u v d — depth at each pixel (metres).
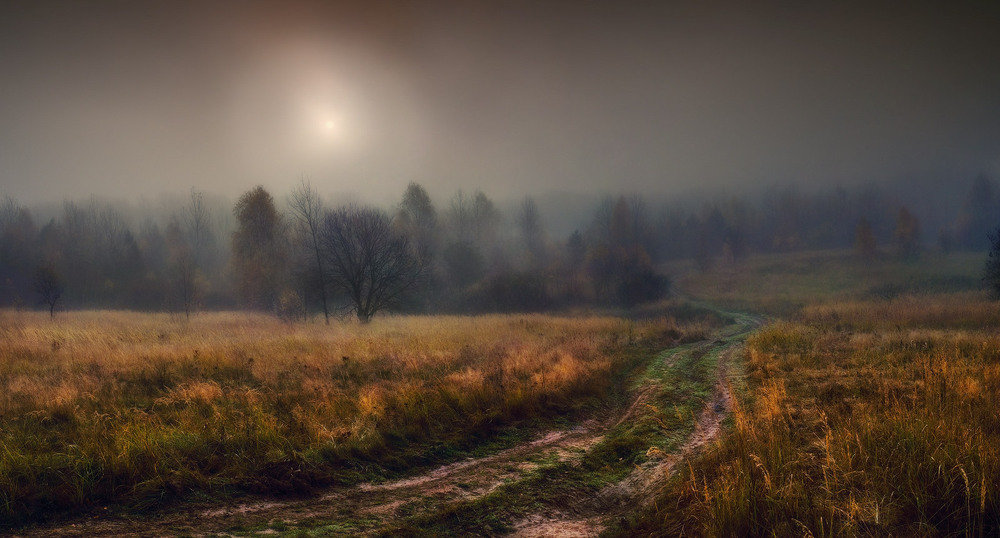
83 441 6.76
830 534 4.33
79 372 11.73
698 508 5.39
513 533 5.64
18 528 4.97
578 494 6.70
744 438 6.63
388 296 29.09
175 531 5.14
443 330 22.19
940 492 4.86
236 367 12.44
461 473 7.27
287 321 27.48
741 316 41.06
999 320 22.72
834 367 12.15
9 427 7.49
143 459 6.36
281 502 6.02
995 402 7.14
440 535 5.46
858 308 31.66
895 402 7.29
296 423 8.02
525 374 12.45
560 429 9.41
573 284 54.47
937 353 12.09
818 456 6.27
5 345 14.58
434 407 9.42
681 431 8.93
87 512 5.37
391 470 7.25
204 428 7.51
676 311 43.53
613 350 17.64
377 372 12.50
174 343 16.77
